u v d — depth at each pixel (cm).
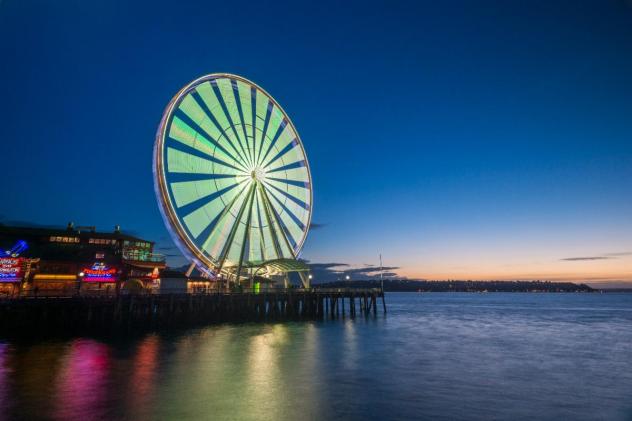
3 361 2634
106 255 4919
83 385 2178
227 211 5166
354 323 5731
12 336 3328
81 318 3659
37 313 3450
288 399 2092
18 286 3988
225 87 5322
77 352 2934
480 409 2022
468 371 2816
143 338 3659
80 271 4472
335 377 2561
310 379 2495
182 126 4681
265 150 5838
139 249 5791
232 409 1916
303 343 3759
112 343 3338
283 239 5816
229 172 5259
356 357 3198
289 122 6306
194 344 3456
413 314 8494
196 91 4862
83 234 5778
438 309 10950
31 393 2030
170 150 4497
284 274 6272
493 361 3180
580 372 2830
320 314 5975
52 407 1856
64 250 4862
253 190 5488
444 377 2633
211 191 4969
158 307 4175
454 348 3775
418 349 3675
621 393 2323
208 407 1927
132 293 4228
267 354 3169
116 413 1805
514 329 5509
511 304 15225
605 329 5584
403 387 2375
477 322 6581
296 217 6319
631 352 3659
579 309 11219
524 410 2023
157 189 4369
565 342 4256
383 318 6938
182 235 4491
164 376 2409
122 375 2388
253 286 5578
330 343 3819
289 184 6247
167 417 1784
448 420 1861
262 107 5894
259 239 5662
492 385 2461
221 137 5203
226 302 4828
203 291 4884
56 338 3450
